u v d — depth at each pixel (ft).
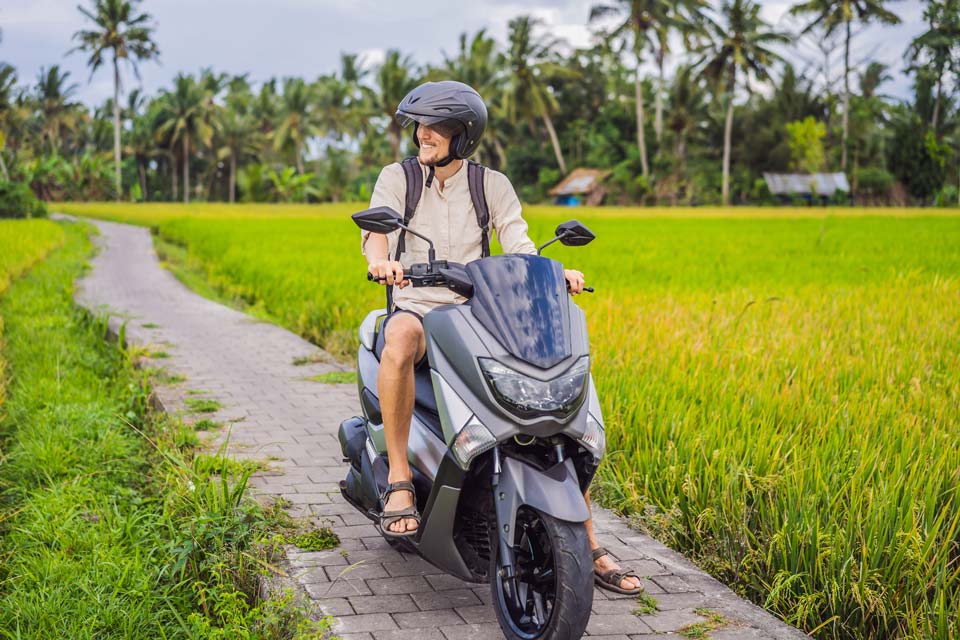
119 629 11.46
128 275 60.39
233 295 51.55
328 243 74.95
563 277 10.87
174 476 15.92
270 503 15.37
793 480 14.35
